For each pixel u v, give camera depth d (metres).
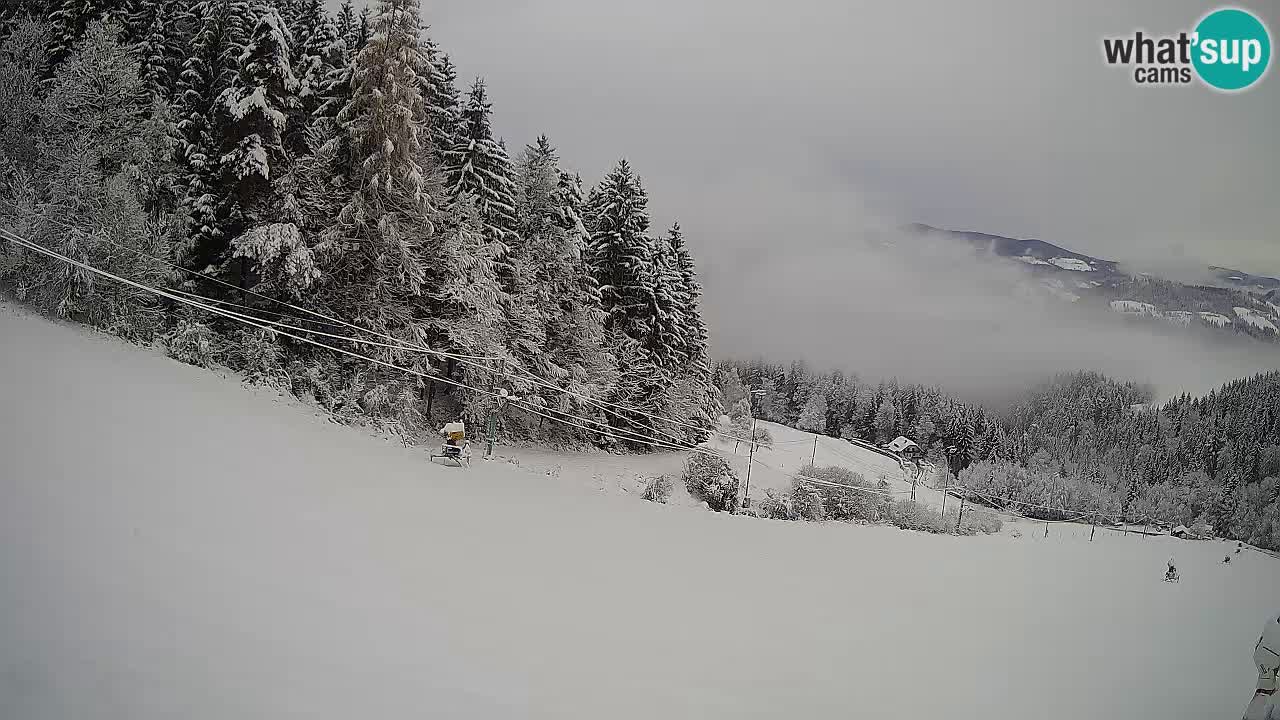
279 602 6.63
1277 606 22.86
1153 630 15.13
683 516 21.42
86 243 21.64
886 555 21.59
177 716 4.44
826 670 8.32
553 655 7.10
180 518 8.12
